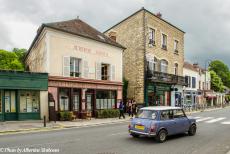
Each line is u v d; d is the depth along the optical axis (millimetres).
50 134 12117
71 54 20047
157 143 10102
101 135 11859
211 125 16359
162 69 30500
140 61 27125
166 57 31094
